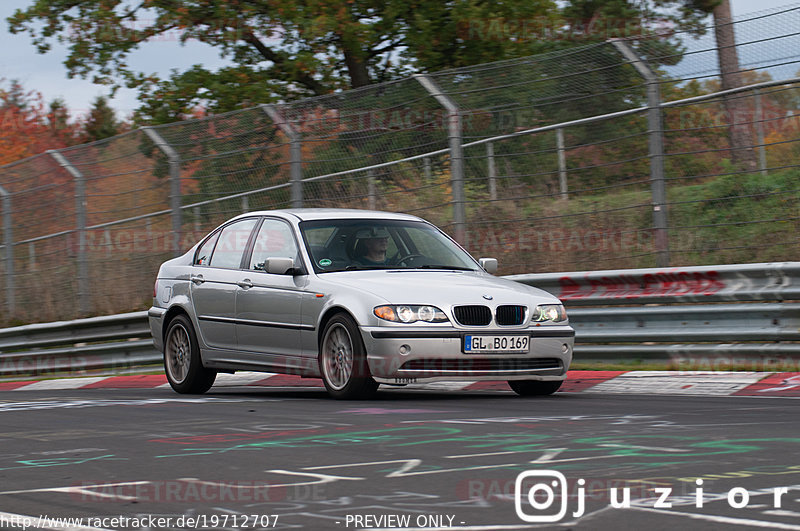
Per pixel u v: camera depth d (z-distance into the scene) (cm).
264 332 1178
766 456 625
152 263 1977
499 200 1576
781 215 1379
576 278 1394
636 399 1029
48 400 1240
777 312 1220
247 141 1823
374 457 659
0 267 2319
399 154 1661
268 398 1159
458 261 1223
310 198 1748
